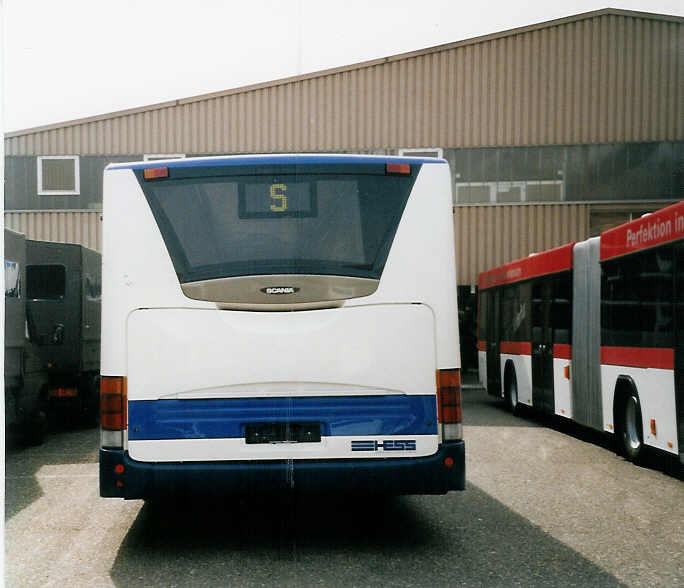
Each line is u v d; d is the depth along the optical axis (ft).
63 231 82.64
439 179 17.72
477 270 81.10
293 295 17.01
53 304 39.04
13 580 15.46
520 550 17.52
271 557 17.02
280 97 81.20
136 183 17.31
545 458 30.55
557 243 80.38
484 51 80.74
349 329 17.04
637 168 79.51
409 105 80.94
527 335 43.98
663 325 25.68
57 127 82.28
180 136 81.56
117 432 16.70
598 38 79.66
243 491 16.66
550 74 80.23
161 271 17.02
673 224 24.90
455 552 17.35
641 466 28.68
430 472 16.92
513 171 80.69
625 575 15.66
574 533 19.06
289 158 17.43
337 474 16.74
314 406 16.84
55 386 39.73
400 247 17.38
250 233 17.19
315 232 17.25
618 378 29.91
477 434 38.06
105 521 20.62
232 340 16.85
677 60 79.30
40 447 34.99
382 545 17.98
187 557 17.07
